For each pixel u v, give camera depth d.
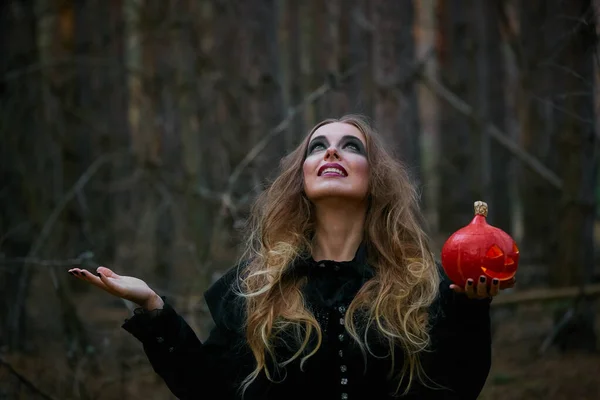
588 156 6.67
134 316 2.68
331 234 2.95
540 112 9.72
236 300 2.93
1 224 6.57
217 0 9.31
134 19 9.31
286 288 2.79
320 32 9.25
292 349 2.70
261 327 2.72
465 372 2.64
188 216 7.71
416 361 2.66
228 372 2.83
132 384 5.72
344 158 2.91
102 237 8.56
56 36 10.08
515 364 6.26
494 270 2.47
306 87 9.04
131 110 12.71
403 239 2.93
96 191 9.79
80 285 9.09
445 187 10.34
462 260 2.49
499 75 10.83
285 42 11.59
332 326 2.71
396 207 2.95
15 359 5.79
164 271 8.75
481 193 9.80
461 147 9.76
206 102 9.05
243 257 3.24
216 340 2.89
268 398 2.72
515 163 11.33
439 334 2.64
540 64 5.46
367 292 2.74
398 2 10.14
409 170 3.52
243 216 6.82
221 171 9.01
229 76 9.09
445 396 2.64
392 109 10.46
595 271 7.99
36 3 8.70
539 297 6.53
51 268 5.12
